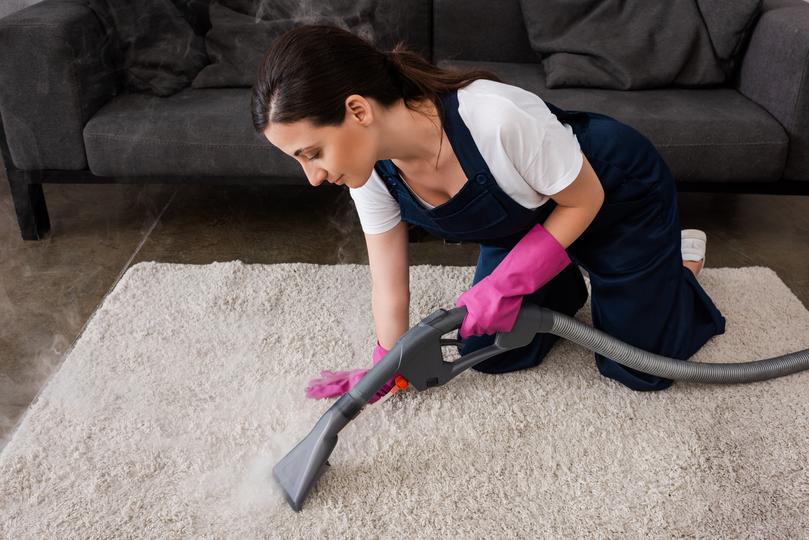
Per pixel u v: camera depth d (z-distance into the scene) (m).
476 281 1.43
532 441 1.20
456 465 1.15
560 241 1.10
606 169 1.18
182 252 1.87
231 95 1.93
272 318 1.51
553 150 1.02
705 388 1.32
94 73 1.83
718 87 2.01
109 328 1.47
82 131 1.79
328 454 1.10
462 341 1.18
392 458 1.16
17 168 1.83
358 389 1.10
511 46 2.19
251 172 1.81
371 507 1.08
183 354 1.40
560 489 1.11
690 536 1.04
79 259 1.83
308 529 1.04
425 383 1.15
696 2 2.00
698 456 1.17
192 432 1.22
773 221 2.03
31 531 1.04
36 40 1.69
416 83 0.98
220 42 1.99
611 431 1.22
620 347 1.24
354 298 1.59
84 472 1.13
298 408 1.27
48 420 1.24
